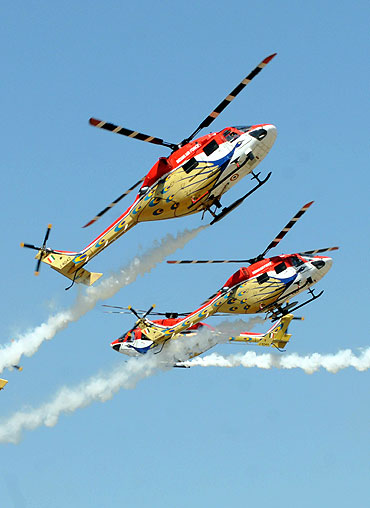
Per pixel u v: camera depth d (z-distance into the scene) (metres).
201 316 138.62
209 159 116.56
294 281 134.12
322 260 135.88
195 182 116.25
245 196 119.50
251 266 134.38
